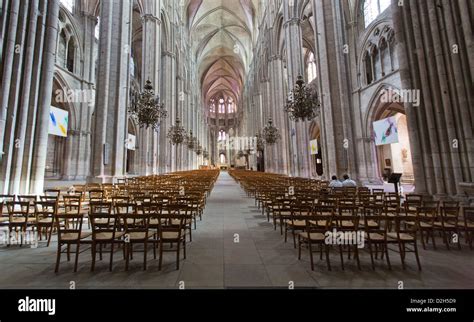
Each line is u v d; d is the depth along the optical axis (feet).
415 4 25.82
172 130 83.30
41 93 26.71
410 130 25.73
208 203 38.29
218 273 13.05
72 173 70.95
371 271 13.47
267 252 16.38
